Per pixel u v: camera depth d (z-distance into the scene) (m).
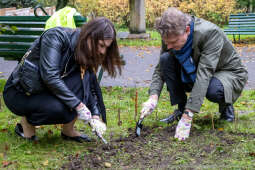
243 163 2.53
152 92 3.42
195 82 3.06
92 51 2.55
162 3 17.02
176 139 3.05
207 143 2.96
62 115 2.78
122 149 2.89
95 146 3.06
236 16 11.49
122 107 4.41
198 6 17.03
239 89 3.37
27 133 3.12
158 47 10.61
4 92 2.92
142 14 12.20
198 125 3.54
